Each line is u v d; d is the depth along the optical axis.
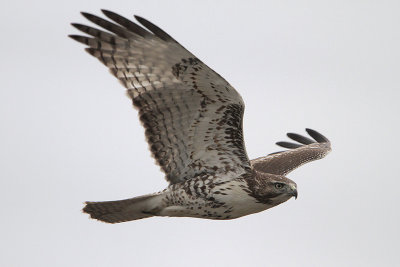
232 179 13.66
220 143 13.33
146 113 13.02
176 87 12.76
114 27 12.41
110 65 12.68
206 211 13.79
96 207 13.77
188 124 13.12
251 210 14.03
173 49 12.35
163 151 13.34
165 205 13.76
